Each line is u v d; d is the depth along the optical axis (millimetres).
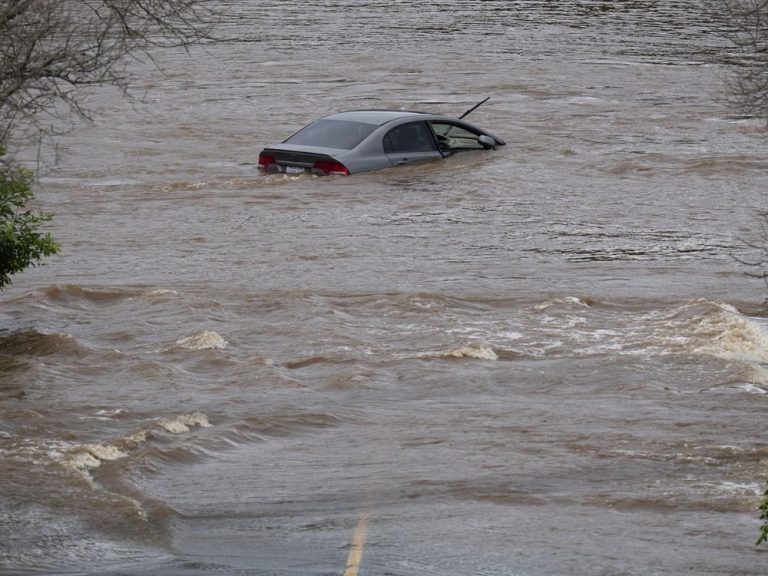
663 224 41406
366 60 85562
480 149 52500
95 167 50469
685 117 63812
